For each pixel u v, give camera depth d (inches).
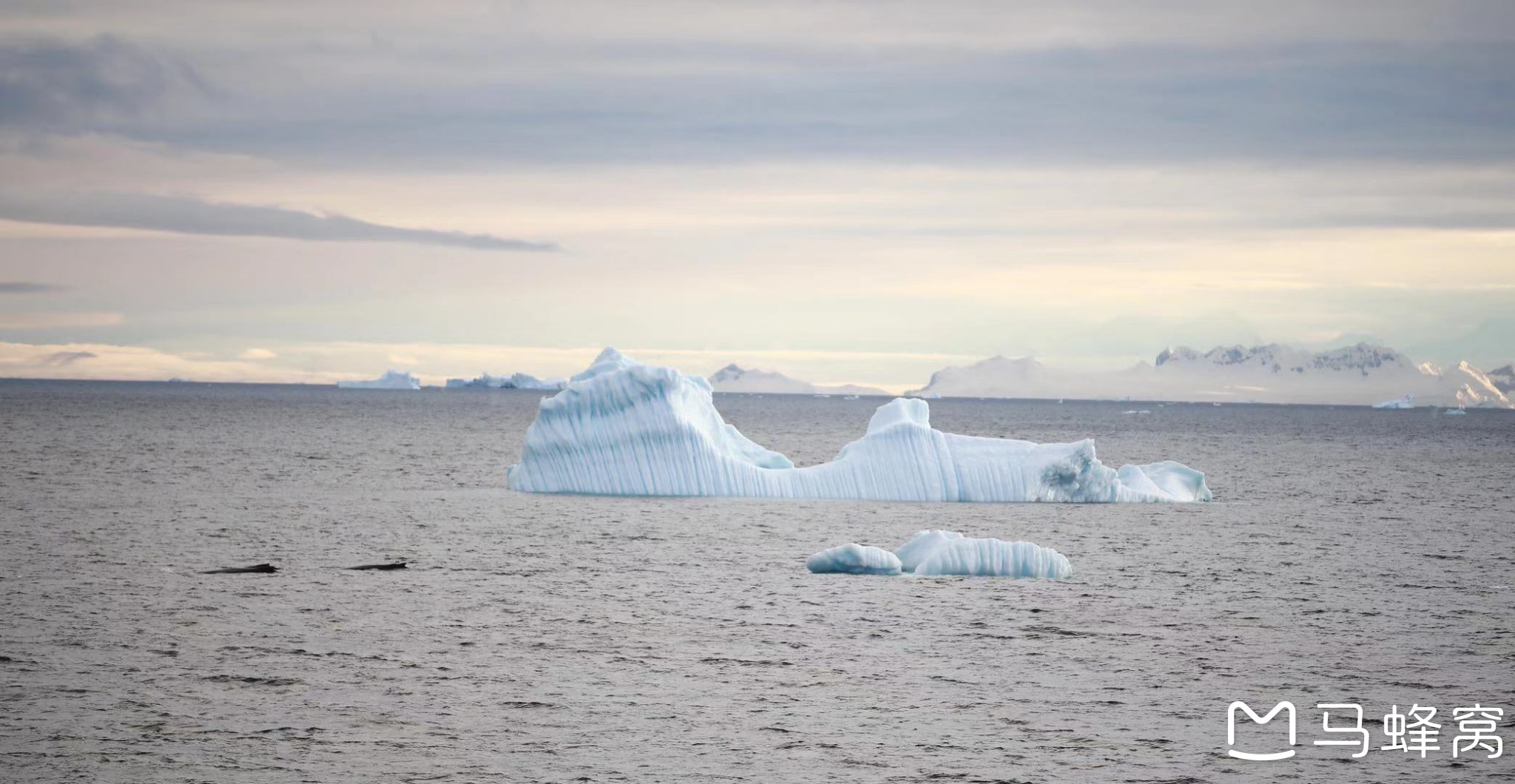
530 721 1710.1
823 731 1683.1
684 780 1491.1
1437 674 2022.6
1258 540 3698.3
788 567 3016.7
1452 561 3309.5
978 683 1935.3
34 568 2861.7
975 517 4121.6
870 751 1605.6
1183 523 4097.0
